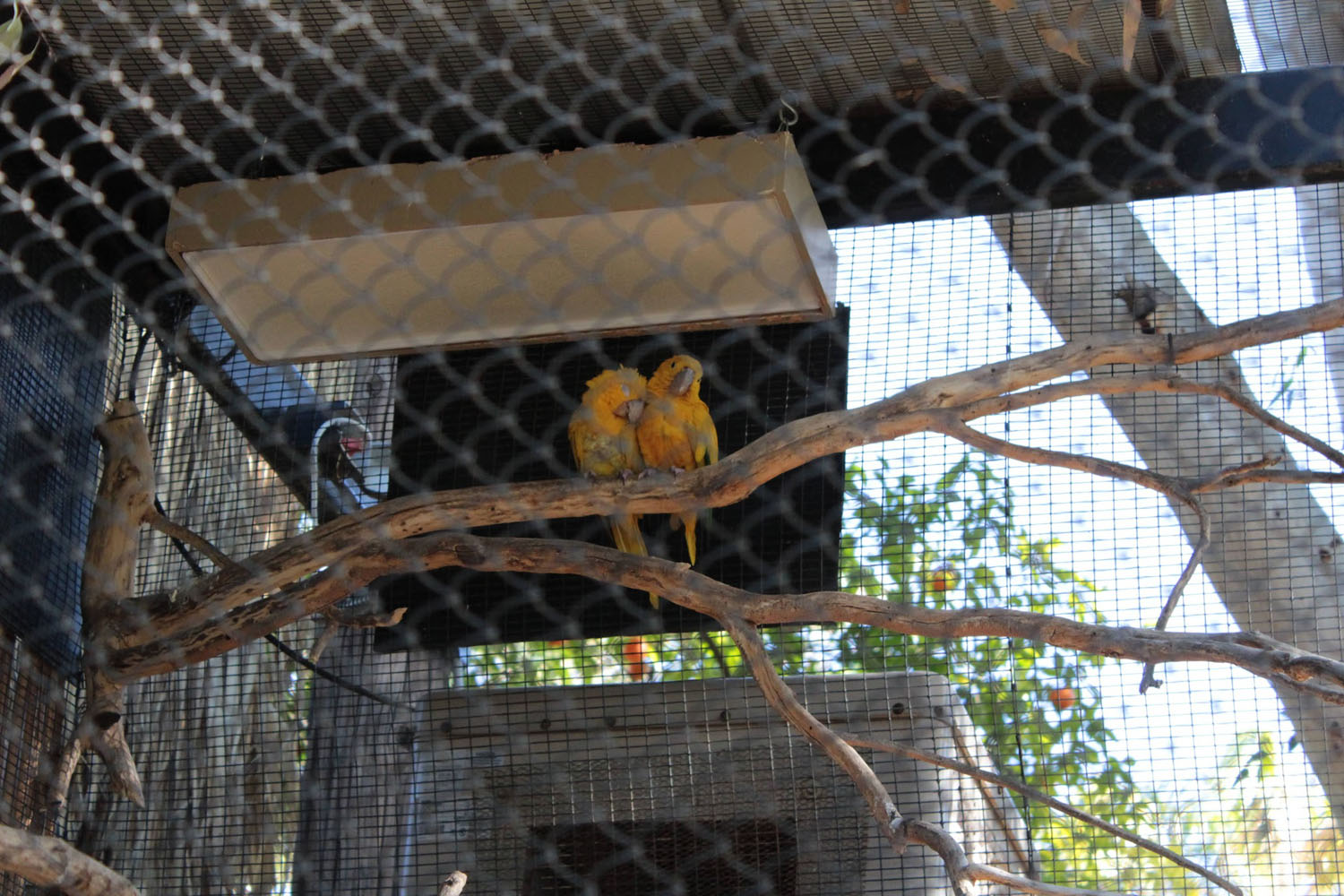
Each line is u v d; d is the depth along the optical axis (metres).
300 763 7.54
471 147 6.23
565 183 5.22
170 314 6.69
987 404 5.00
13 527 5.85
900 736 6.11
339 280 5.70
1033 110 5.97
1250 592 6.51
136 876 6.35
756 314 5.98
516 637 6.45
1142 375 4.90
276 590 5.50
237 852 6.74
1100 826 4.80
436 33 5.50
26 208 5.15
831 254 5.95
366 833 6.49
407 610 6.53
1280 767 7.59
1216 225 6.36
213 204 5.54
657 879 6.11
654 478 5.26
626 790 6.19
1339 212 6.21
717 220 5.22
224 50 5.57
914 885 5.89
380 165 5.41
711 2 5.41
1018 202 5.95
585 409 6.56
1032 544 7.27
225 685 7.00
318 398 7.18
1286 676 4.33
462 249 5.54
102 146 6.19
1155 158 5.09
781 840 6.10
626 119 5.57
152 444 6.88
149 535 6.91
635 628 6.39
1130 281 6.43
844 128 5.21
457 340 6.09
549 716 6.35
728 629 5.11
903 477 7.08
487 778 6.30
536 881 6.15
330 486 6.95
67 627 6.21
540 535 6.91
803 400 6.57
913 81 5.92
